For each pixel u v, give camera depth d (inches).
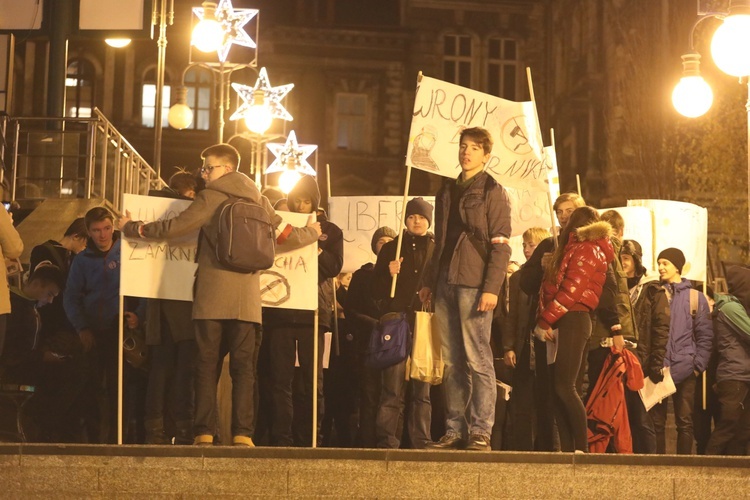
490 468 300.0
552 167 464.8
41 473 289.1
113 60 1683.1
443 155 392.5
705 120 1518.2
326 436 441.7
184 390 351.6
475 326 337.4
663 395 408.5
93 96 1680.6
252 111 789.2
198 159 1681.8
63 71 764.0
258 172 799.1
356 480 295.9
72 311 385.7
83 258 387.9
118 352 349.1
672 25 1596.9
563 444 330.0
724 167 1494.8
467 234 339.9
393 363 374.0
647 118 1599.4
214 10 728.3
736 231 1480.1
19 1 764.0
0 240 337.7
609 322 354.9
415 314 370.9
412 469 298.2
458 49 1797.5
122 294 343.0
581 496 301.4
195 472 292.4
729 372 426.3
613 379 358.0
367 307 410.6
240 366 330.6
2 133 671.8
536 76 1807.3
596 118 1704.0
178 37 1690.5
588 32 1713.8
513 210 480.4
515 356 395.9
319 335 391.2
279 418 370.6
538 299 359.9
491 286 332.8
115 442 385.7
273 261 331.3
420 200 392.5
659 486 303.9
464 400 345.4
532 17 1812.3
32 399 394.0
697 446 454.0
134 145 1670.8
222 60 768.3
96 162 695.7
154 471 291.4
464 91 395.9
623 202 1622.8
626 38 1651.1
